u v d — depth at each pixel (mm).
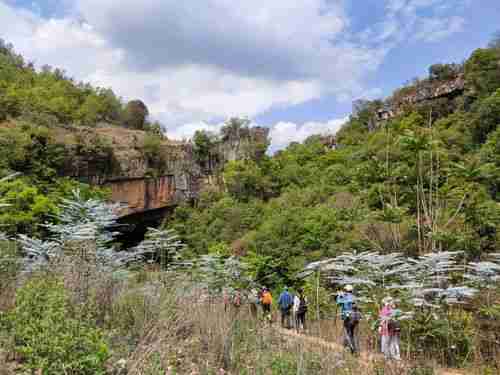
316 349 4465
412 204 10555
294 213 27250
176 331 4242
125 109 53156
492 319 6840
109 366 3164
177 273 6965
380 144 31688
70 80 51812
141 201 37562
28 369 2881
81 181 29750
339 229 19234
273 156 61094
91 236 5695
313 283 11219
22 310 3305
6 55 47219
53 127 30703
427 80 52938
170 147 44219
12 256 5352
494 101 25750
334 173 36625
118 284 5199
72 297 3998
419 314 6543
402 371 4000
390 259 7227
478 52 38938
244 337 4738
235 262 10812
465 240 8773
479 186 10211
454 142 24828
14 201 13117
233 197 45375
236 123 57781
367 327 7246
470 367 5602
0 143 22812
